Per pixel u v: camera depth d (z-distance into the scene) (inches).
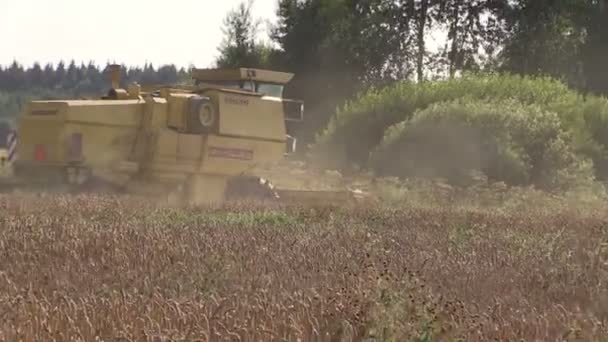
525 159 5002.5
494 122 5054.1
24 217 2395.4
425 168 5123.0
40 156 3341.5
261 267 1801.2
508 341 1268.5
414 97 6437.0
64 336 1164.5
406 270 1685.5
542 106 5999.0
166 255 1895.9
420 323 1202.0
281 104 3794.3
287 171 3823.8
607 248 2148.1
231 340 1160.8
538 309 1519.4
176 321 1245.7
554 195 4729.3
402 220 2896.2
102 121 3366.1
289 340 1192.2
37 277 1617.9
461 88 6427.2
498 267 1959.9
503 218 3110.2
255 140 3705.7
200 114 3531.0
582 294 1676.9
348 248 2144.4
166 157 3484.3
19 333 1143.6
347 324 1197.7
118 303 1326.3
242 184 3659.0
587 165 5157.5
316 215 2893.7
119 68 3644.2
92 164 3341.5
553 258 2134.6
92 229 2202.3
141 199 3117.6
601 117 6427.2
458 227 2746.1
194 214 2795.3
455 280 1772.9
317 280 1679.4
